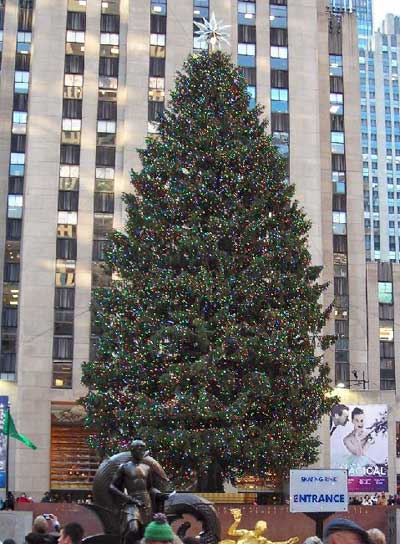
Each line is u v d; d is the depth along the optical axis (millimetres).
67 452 65438
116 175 71938
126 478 16234
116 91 74000
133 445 16469
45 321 67125
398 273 93938
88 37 74688
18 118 78562
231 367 37406
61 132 71938
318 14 88125
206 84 41688
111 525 16438
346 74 86562
